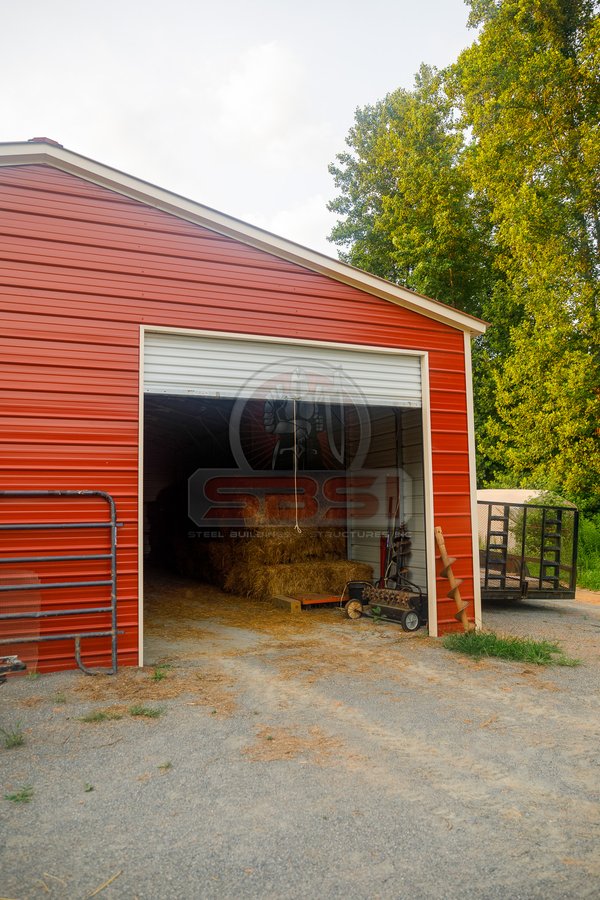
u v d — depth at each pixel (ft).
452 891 7.45
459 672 17.29
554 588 29.32
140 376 17.71
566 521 38.65
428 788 10.21
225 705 14.19
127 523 17.22
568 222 49.24
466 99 57.16
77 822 8.95
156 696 14.69
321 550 30.73
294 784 10.27
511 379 52.95
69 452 16.70
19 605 15.88
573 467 47.65
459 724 13.23
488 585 28.53
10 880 7.50
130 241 17.94
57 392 16.71
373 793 10.00
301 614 26.11
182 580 37.37
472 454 23.24
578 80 48.62
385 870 7.86
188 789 10.03
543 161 50.21
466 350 23.41
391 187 70.85
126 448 17.38
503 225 52.47
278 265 20.03
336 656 18.97
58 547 16.37
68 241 17.17
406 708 14.21
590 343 48.37
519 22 52.13
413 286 64.49
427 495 22.22
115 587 16.63
